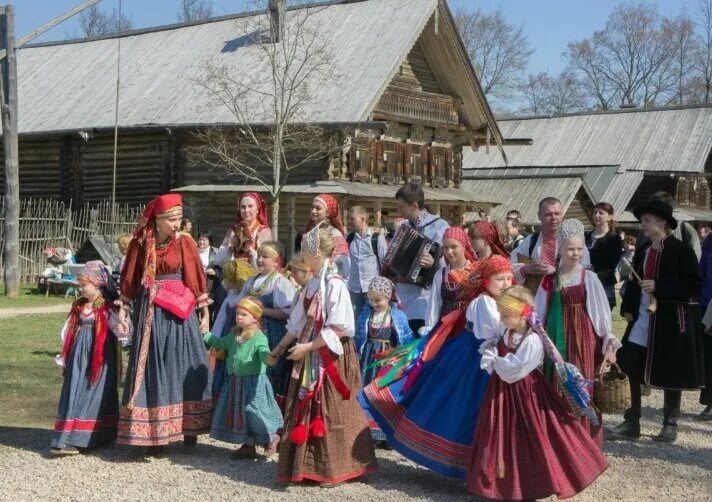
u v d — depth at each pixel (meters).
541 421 5.22
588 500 5.53
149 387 6.20
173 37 28.30
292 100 22.14
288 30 23.20
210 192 21.55
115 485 5.68
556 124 40.19
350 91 21.95
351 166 22.91
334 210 7.50
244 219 7.36
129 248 6.35
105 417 6.49
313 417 5.64
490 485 5.17
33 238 22.33
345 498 5.45
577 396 5.23
